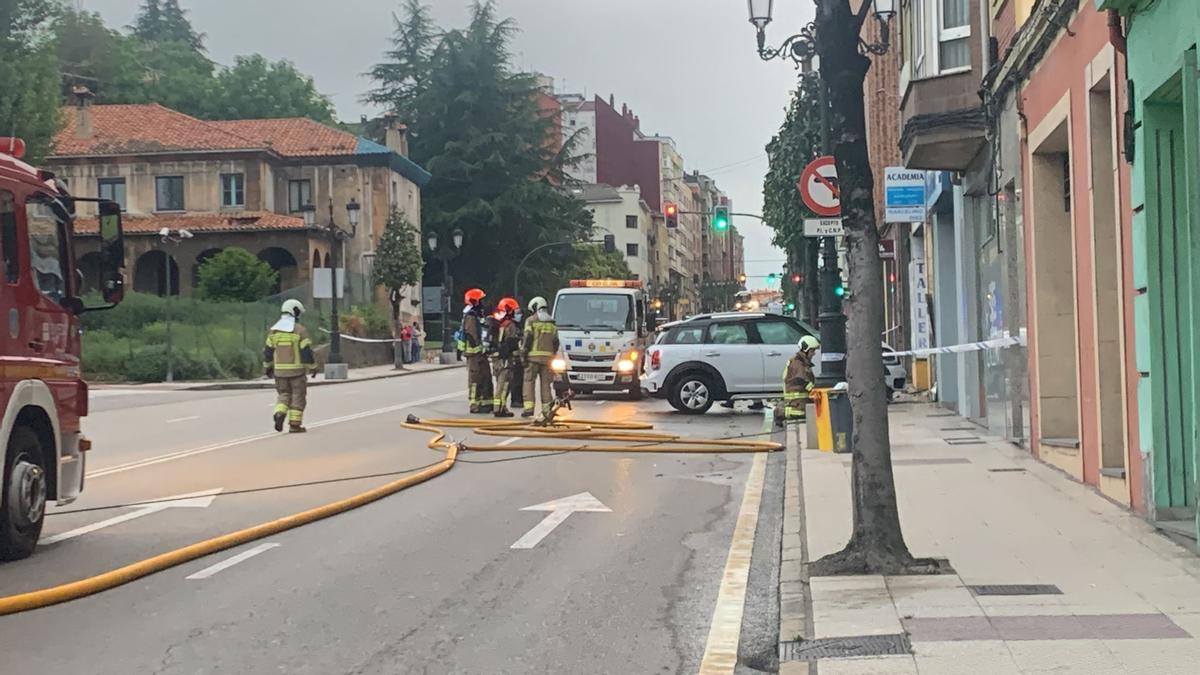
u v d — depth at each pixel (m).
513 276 75.69
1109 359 10.35
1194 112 7.42
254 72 89.62
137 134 60.72
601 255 100.94
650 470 14.06
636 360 26.86
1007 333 14.69
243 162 59.56
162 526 10.13
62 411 9.52
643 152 135.88
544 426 19.00
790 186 29.84
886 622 6.39
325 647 6.44
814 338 18.81
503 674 5.98
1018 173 13.59
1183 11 7.50
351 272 59.12
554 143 79.25
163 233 44.84
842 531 9.34
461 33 75.69
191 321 43.28
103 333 41.59
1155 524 8.60
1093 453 10.78
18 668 6.02
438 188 76.00
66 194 9.88
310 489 12.29
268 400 28.91
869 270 7.74
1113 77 9.34
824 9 7.85
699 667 6.09
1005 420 15.20
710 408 24.64
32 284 9.07
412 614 7.17
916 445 15.27
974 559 7.90
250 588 7.82
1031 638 5.92
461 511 10.99
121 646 6.43
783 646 6.18
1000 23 14.55
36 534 8.91
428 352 63.88
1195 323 7.55
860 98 7.84
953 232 22.28
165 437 18.55
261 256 58.31
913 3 19.11
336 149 63.25
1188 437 8.64
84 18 83.38
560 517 10.68
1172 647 5.64
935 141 16.08
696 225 167.88
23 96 44.69
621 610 7.29
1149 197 8.48
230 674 5.94
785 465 14.38
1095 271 10.35
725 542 9.52
